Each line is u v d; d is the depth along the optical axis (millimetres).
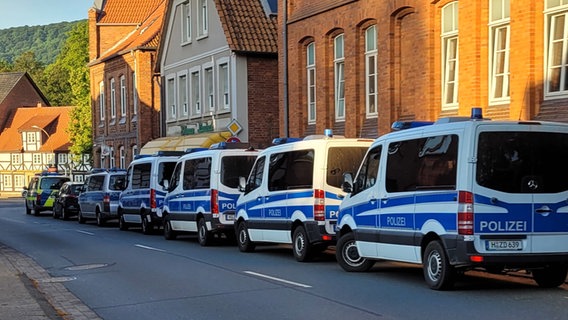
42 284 13016
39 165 87562
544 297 10086
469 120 10242
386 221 11805
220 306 10109
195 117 34969
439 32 19312
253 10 31703
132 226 29234
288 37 26484
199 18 34406
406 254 11320
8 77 94312
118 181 28750
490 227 10039
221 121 32281
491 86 17734
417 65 19891
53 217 37812
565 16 15570
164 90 38812
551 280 10969
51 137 88062
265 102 31188
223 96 32406
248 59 30938
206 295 11062
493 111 17469
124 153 45469
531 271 11406
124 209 26453
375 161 12297
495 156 10117
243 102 30859
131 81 43719
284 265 14461
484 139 10117
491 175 10078
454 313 8992
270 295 10805
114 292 11820
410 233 11172
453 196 10219
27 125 88250
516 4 16344
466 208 10016
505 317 8688
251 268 14062
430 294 10445
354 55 22609
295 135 26078
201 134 32688
